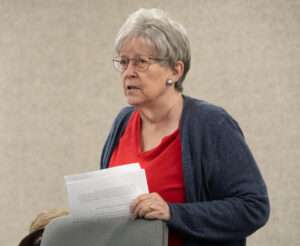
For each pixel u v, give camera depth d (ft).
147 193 12.19
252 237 31.30
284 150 31.19
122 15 33.27
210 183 13.00
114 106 33.17
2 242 34.19
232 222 12.44
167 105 13.50
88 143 33.40
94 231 12.60
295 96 31.22
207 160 12.93
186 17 32.37
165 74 13.11
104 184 12.25
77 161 33.47
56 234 12.88
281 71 31.32
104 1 33.42
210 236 12.39
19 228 34.06
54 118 33.76
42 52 33.96
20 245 15.57
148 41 12.79
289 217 31.04
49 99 33.86
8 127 34.22
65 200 33.60
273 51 31.42
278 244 31.04
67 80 33.65
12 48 34.22
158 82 13.03
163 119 13.67
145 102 13.11
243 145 13.11
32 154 33.96
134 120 14.28
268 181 31.27
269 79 31.42
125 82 13.03
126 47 12.93
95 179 12.28
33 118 33.99
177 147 13.20
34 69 34.04
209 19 32.12
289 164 31.14
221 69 31.89
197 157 12.94
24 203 33.99
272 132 31.32
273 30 31.45
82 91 33.53
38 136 33.94
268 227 31.14
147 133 13.93
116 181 12.21
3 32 34.35
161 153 13.26
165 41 12.87
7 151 34.19
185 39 13.28
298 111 31.17
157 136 13.70
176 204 12.35
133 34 12.91
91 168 33.32
